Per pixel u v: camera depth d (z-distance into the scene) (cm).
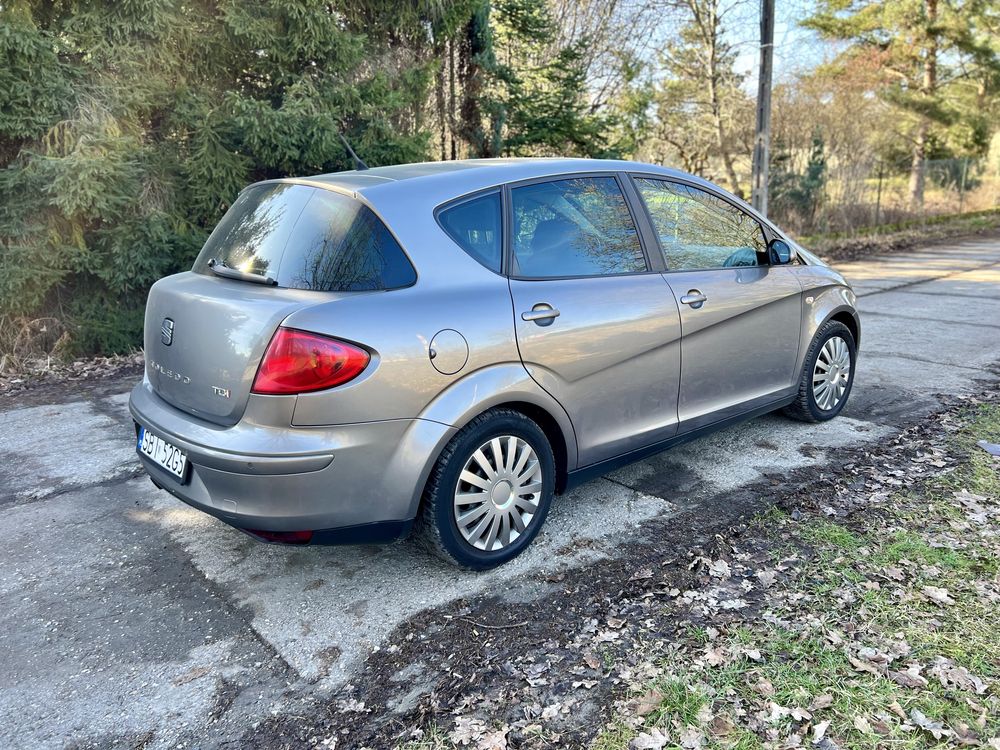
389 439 267
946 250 1515
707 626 265
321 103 836
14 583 311
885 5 2027
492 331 287
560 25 1625
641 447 358
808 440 450
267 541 270
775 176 1614
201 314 275
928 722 215
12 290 674
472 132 1215
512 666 248
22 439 493
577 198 338
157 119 815
